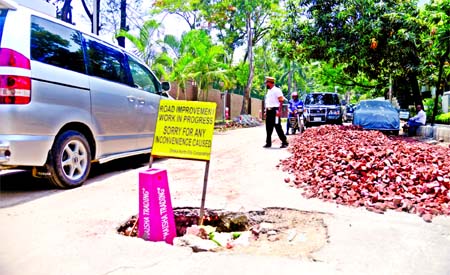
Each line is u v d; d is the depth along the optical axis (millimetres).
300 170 5629
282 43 15461
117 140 5641
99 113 5152
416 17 12750
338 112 16109
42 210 3627
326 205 3820
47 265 2379
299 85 67000
